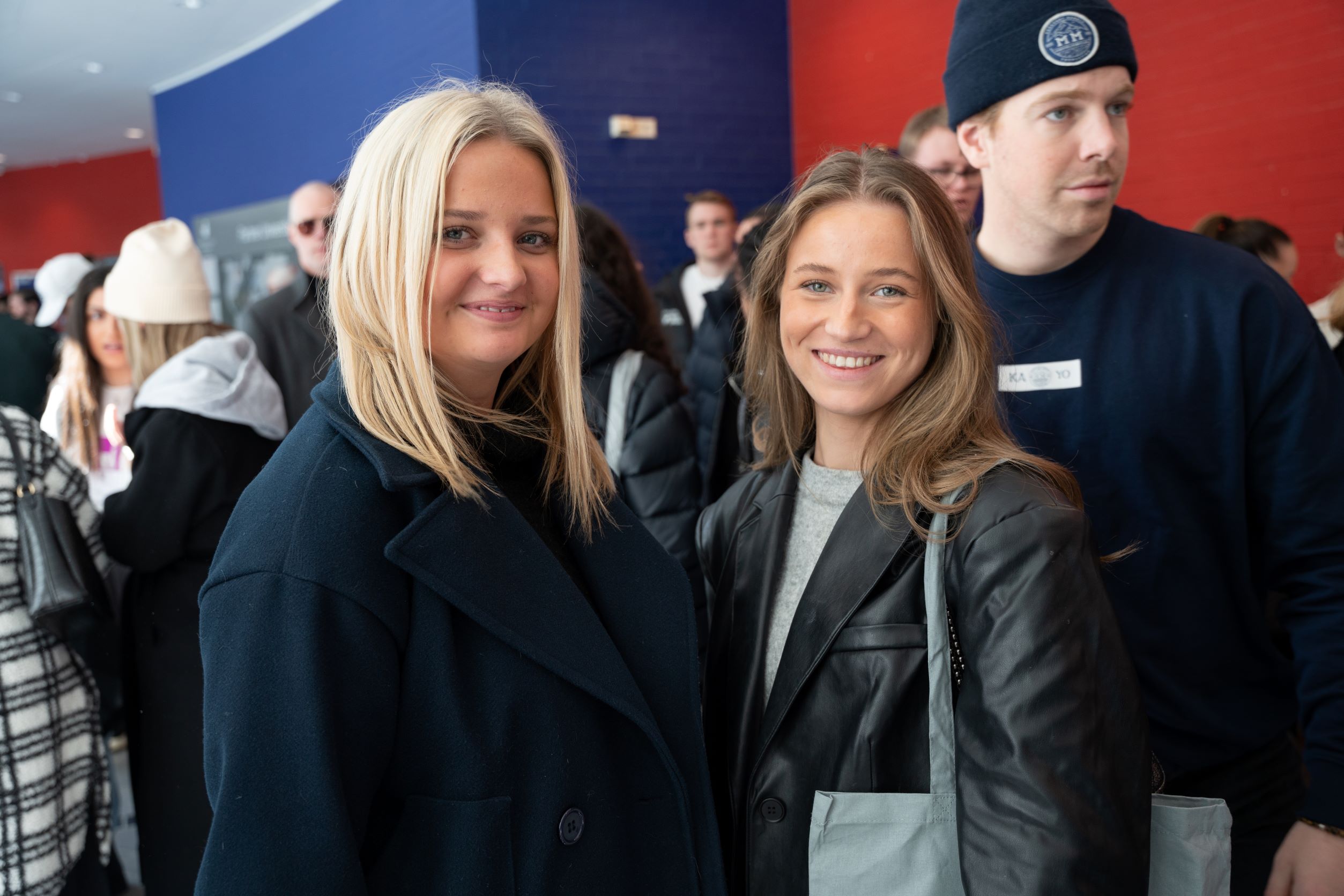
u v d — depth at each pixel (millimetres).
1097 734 940
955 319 1146
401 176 951
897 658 1074
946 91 1660
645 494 2357
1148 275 1502
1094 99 1436
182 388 2146
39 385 4332
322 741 851
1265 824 1549
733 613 1283
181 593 2145
